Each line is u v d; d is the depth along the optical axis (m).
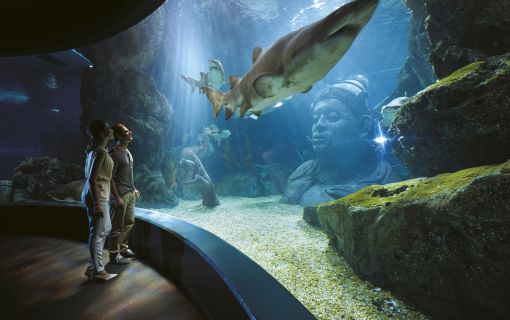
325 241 5.66
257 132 22.06
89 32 3.50
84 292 2.49
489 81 3.14
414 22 7.69
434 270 2.78
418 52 7.94
